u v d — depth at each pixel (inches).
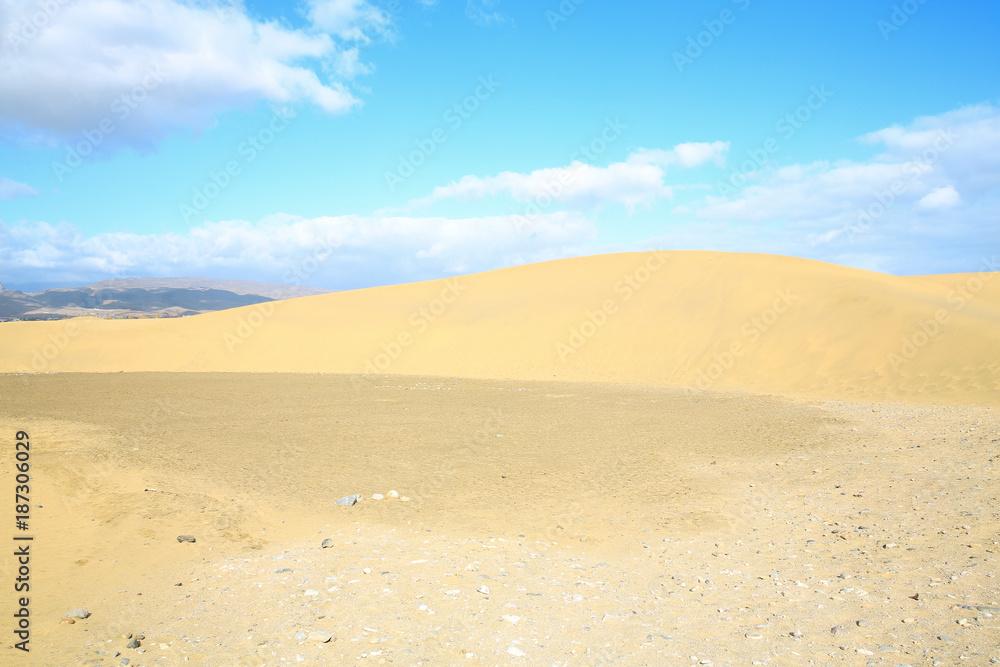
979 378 1089.4
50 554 363.6
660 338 1818.4
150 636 255.1
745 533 416.2
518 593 305.0
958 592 280.5
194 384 1577.3
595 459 677.9
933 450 647.1
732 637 248.4
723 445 745.0
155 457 673.0
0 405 1141.7
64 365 2196.1
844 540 384.2
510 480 584.1
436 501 509.7
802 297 1800.0
